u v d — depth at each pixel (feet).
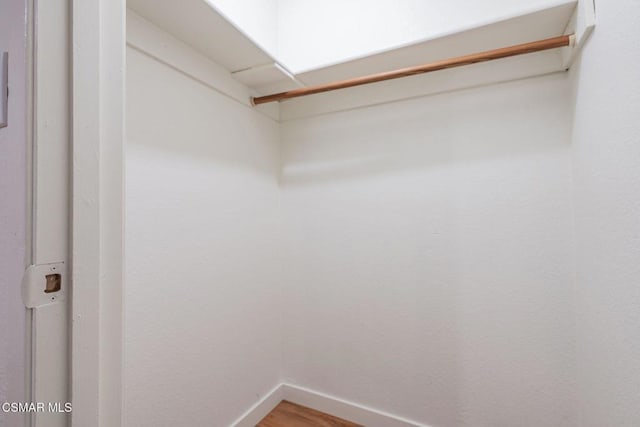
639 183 2.23
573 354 3.83
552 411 3.92
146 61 3.44
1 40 1.55
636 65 2.22
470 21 4.08
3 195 1.51
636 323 2.32
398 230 4.88
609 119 2.67
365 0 4.80
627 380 2.47
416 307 4.74
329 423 5.05
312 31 5.20
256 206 5.21
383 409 4.91
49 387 1.40
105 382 1.61
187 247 3.89
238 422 4.62
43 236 1.39
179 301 3.76
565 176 3.92
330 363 5.34
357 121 5.23
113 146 1.66
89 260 1.54
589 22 2.93
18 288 1.40
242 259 4.84
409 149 4.83
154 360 3.44
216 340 4.29
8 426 1.43
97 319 1.57
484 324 4.32
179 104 3.83
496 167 4.28
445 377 4.53
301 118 5.70
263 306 5.31
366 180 5.13
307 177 5.63
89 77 1.56
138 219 3.32
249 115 5.09
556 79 3.99
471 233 4.42
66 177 1.46
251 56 4.17
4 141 1.52
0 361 1.52
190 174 3.96
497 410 4.21
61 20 1.46
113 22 1.67
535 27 3.61
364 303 5.10
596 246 3.07
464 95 4.50
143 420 3.30
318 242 5.50
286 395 5.67
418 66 4.04
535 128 4.09
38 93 1.38
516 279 4.15
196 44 3.87
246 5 4.75
